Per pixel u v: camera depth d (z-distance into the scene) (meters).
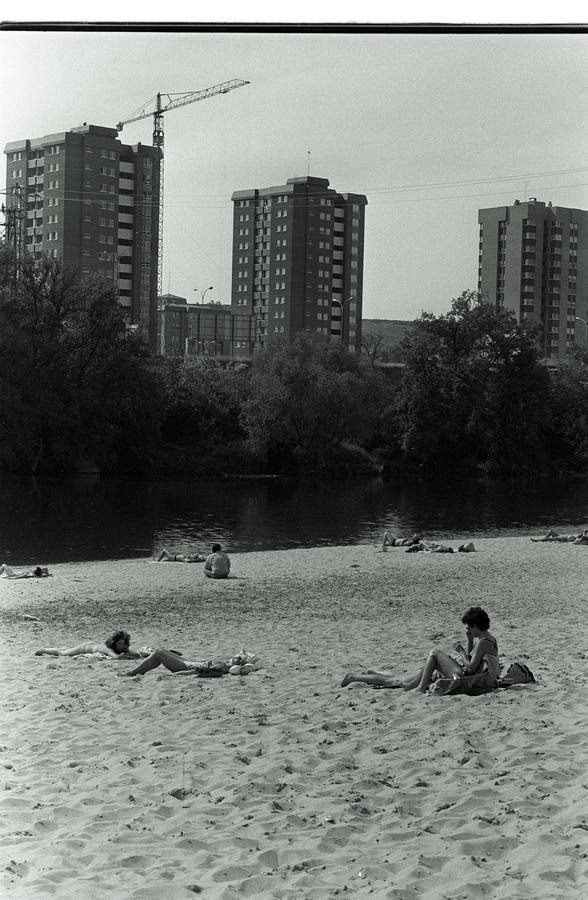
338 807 7.74
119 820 7.59
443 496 73.44
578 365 112.75
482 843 6.89
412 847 6.88
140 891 6.25
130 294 170.50
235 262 194.12
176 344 162.88
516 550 36.81
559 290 199.12
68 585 26.77
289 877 6.45
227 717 10.78
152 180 170.88
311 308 186.62
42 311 80.00
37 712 11.22
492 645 11.89
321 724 10.27
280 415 87.81
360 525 50.88
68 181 158.38
